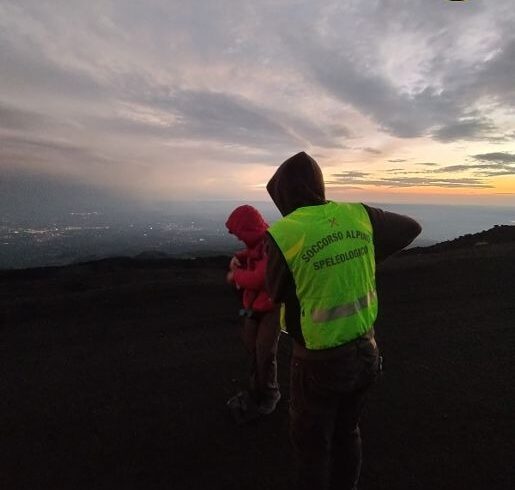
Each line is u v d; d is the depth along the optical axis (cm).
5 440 290
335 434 217
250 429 304
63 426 306
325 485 203
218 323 511
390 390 352
